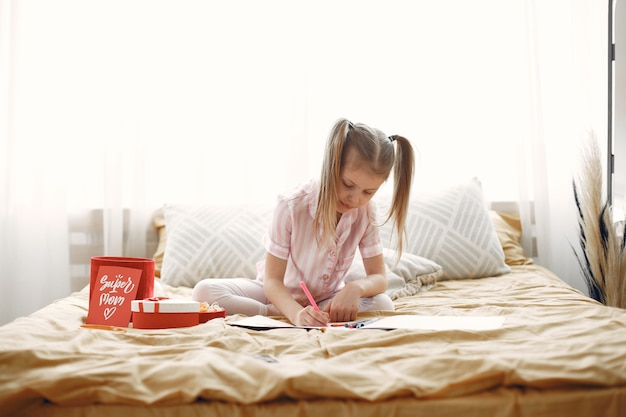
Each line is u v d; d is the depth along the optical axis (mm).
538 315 1537
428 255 2414
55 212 2633
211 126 2752
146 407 940
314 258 1811
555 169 2764
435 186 2785
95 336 1253
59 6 2664
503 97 2773
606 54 2762
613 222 2434
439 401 941
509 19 2766
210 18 2750
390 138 1771
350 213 1814
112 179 2656
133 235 2680
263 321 1505
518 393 961
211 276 2326
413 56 2785
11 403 938
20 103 2633
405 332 1257
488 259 2410
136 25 2697
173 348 1150
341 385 948
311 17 2766
